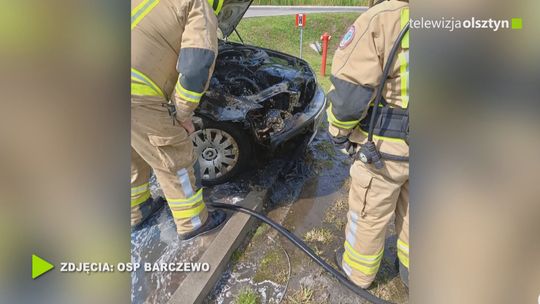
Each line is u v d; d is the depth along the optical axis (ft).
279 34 25.90
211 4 5.94
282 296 6.64
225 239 7.27
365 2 33.94
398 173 5.17
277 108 9.21
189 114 6.08
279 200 9.17
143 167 7.73
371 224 5.81
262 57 11.21
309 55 22.66
